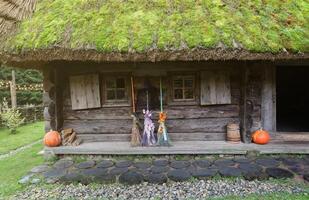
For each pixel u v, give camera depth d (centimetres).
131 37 474
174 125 605
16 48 475
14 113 1134
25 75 1614
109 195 417
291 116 922
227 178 455
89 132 616
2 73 1523
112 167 514
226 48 457
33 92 1561
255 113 568
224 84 589
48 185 456
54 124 599
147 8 532
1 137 1003
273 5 544
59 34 481
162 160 542
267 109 604
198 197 400
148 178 460
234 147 551
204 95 589
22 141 895
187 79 605
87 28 491
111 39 470
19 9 540
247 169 481
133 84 604
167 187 434
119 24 496
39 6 560
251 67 559
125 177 467
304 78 996
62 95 615
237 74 597
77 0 557
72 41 470
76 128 618
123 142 606
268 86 601
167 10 525
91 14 519
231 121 602
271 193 402
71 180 464
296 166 492
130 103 609
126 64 602
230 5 538
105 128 614
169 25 491
